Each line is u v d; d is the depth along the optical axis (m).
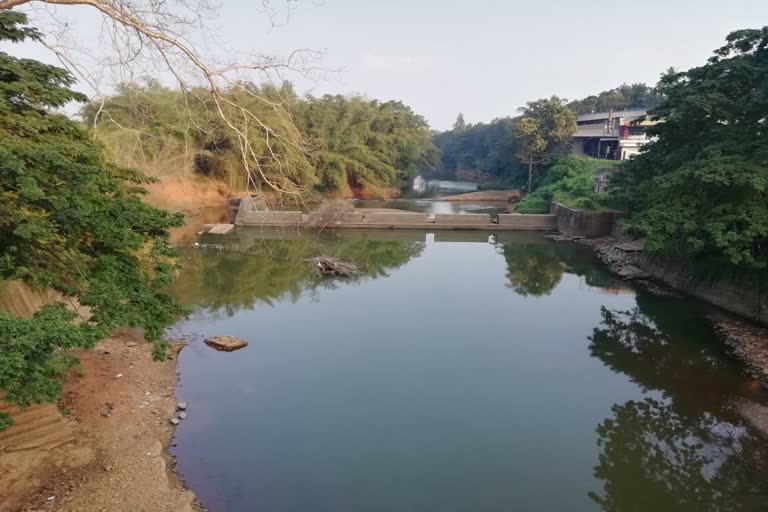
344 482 8.70
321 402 11.39
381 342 15.11
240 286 20.72
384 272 23.92
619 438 10.27
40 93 7.10
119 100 13.73
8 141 5.76
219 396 11.48
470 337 15.65
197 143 34.84
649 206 18.77
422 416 10.93
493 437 10.20
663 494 8.64
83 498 7.64
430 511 8.07
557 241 31.69
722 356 14.16
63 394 10.04
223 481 8.62
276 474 8.86
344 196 49.59
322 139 45.72
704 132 18.72
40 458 8.15
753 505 8.41
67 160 6.05
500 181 65.75
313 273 23.05
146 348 13.28
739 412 11.22
